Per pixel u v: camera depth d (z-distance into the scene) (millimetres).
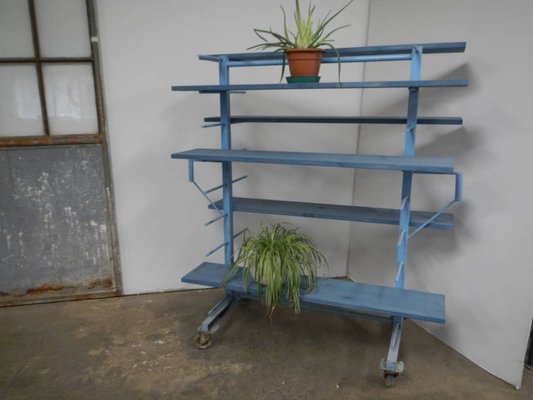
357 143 2678
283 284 1971
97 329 2305
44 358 2055
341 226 2844
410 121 1784
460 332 2076
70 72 2303
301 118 2049
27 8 2186
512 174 1732
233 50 2422
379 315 2344
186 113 2486
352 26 2469
